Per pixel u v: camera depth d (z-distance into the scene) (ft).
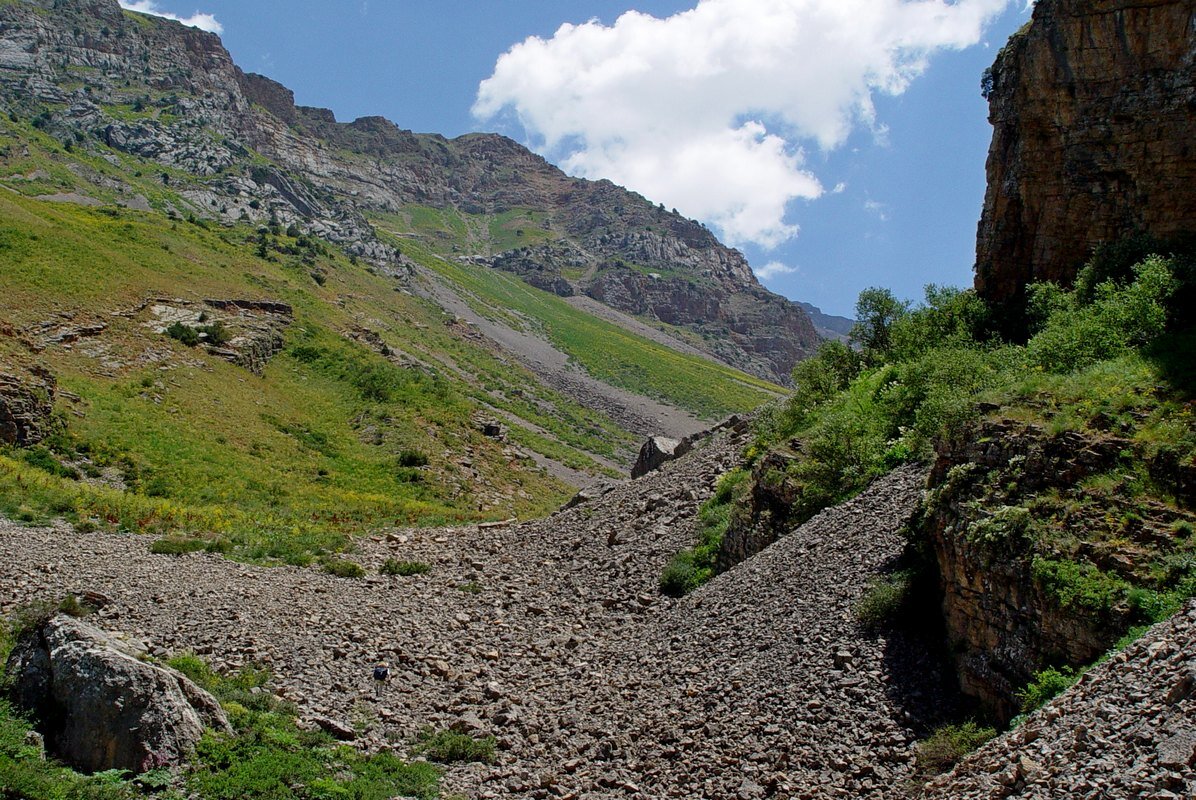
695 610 76.18
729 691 56.75
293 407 258.78
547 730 58.13
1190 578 41.96
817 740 48.39
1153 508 46.70
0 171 541.34
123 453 168.55
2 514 108.58
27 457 148.66
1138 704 35.40
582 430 466.70
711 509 104.68
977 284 114.11
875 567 63.36
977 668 48.85
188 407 216.95
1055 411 57.11
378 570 106.42
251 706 57.41
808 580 67.77
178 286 306.96
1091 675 39.81
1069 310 86.99
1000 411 60.03
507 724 59.31
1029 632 46.52
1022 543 48.91
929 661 52.75
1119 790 31.22
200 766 46.57
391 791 48.19
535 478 278.05
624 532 112.27
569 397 568.82
